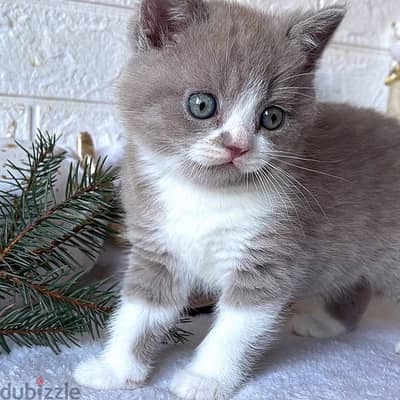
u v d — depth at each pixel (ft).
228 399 0.83
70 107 1.32
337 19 0.88
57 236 0.90
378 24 1.53
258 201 0.87
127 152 0.93
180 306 0.96
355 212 0.97
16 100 1.27
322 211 0.93
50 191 0.90
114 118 1.36
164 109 0.81
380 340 1.08
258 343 0.89
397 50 1.43
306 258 0.94
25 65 1.26
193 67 0.79
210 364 0.87
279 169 0.87
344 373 0.91
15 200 0.87
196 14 0.84
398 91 1.45
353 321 1.12
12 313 0.86
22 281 0.85
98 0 1.29
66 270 0.97
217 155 0.78
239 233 0.87
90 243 0.95
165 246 0.91
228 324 0.89
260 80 0.80
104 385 0.83
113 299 0.96
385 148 1.02
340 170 0.96
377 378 0.89
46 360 0.88
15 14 1.23
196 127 0.79
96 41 1.31
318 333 1.09
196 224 0.87
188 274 0.95
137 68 0.85
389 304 1.28
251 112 0.80
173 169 0.85
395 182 1.01
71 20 1.28
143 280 0.93
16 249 0.85
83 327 0.93
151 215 0.90
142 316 0.92
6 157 0.97
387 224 1.01
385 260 1.05
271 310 0.90
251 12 0.89
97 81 1.33
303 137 0.91
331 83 1.52
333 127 1.01
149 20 0.83
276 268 0.89
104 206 0.91
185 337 1.01
